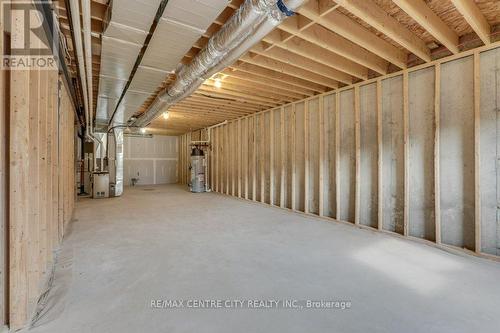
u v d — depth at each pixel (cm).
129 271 239
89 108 487
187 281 221
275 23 203
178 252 291
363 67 394
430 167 337
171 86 383
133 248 303
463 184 306
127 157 1095
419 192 347
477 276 235
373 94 402
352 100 432
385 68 374
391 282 222
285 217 483
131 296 196
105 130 769
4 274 161
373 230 391
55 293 199
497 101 279
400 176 370
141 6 186
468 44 295
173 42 242
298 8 191
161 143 1173
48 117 250
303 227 410
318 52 329
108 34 225
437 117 322
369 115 407
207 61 274
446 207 320
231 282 220
